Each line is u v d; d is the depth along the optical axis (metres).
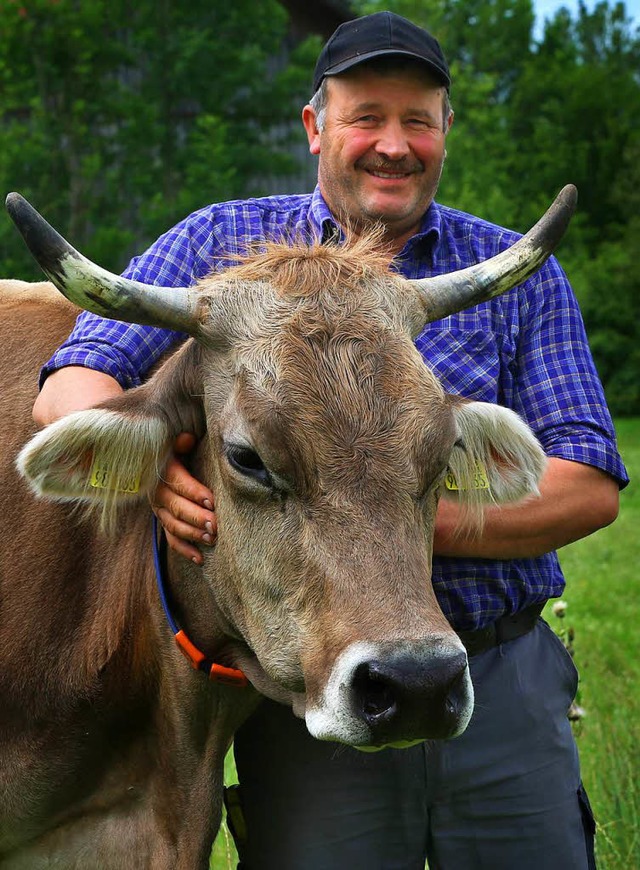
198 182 21.56
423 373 3.00
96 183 22.66
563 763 3.79
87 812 3.80
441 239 3.94
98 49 21.78
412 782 3.65
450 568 3.62
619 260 36.84
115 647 3.62
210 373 3.17
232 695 3.57
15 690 3.69
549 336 3.84
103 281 3.05
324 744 3.66
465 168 33.81
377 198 3.90
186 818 3.64
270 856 3.75
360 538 2.76
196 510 3.21
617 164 43.91
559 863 3.75
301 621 2.83
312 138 4.32
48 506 3.78
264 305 3.11
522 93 49.59
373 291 3.15
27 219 2.96
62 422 3.12
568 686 3.91
